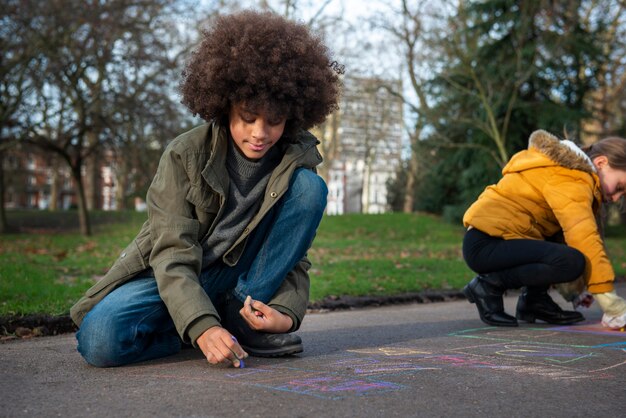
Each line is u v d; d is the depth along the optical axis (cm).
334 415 165
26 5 1297
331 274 649
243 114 221
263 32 222
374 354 254
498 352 261
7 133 1523
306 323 374
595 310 452
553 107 1611
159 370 221
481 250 349
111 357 222
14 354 259
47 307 371
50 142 1526
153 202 229
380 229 1803
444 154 1819
